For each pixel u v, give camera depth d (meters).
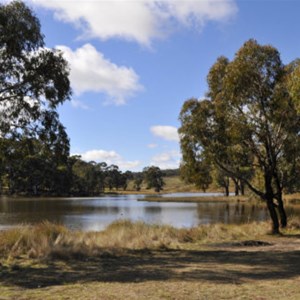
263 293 7.61
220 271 10.25
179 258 12.72
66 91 15.30
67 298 7.24
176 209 51.31
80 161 129.25
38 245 13.14
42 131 15.70
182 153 21.44
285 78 19.11
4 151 16.22
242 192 79.94
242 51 20.22
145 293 7.65
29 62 14.41
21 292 7.80
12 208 54.25
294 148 20.53
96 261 11.91
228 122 20.47
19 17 14.03
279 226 23.03
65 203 68.50
